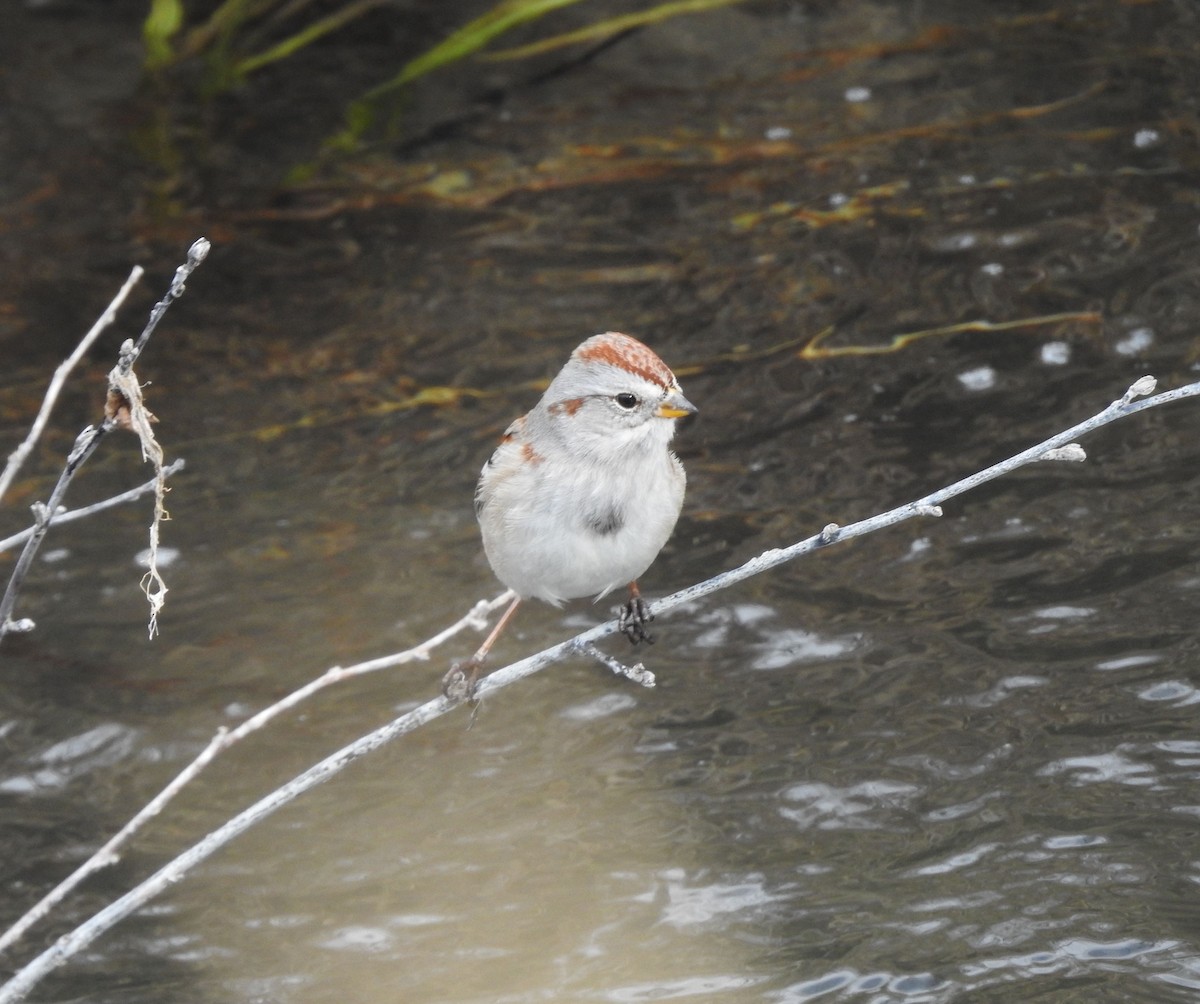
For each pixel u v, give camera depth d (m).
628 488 7.85
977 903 8.59
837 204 15.48
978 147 15.84
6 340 14.98
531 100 18.03
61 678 11.15
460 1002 8.37
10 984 6.18
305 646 11.33
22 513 12.87
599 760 10.15
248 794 10.12
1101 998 7.86
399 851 9.56
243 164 17.47
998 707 10.03
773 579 11.51
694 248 15.30
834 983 8.18
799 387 13.34
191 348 14.79
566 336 14.41
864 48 17.80
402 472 13.03
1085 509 11.60
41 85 19.00
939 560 11.41
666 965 8.45
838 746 9.94
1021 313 13.59
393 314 15.02
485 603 6.68
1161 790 9.20
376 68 18.97
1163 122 15.66
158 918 9.17
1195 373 12.61
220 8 20.23
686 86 17.84
